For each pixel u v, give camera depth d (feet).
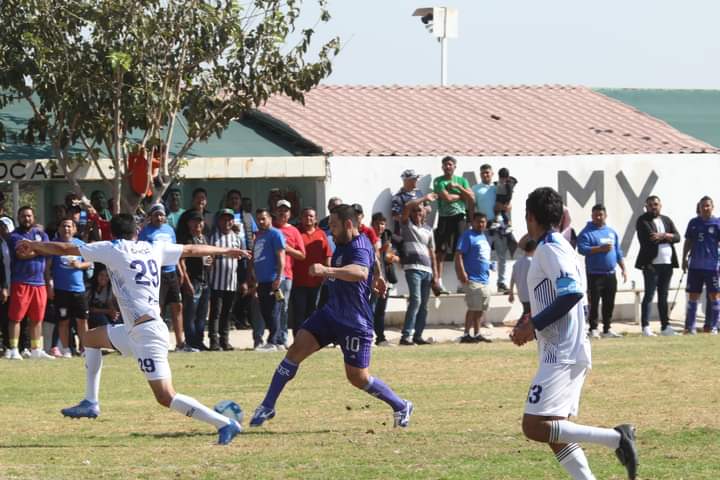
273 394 117.80
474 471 95.25
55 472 95.14
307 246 203.62
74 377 160.04
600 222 228.02
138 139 229.45
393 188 248.52
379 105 280.51
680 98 323.37
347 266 114.52
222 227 201.77
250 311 219.20
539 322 82.07
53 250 106.01
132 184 212.23
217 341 201.26
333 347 198.18
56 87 203.72
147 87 207.21
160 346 106.63
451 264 250.16
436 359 180.96
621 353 187.21
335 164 242.17
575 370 83.56
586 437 83.05
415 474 94.07
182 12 210.79
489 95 301.43
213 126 219.20
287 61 220.23
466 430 117.39
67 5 203.62
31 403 137.59
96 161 213.66
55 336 192.65
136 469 96.53
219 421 107.24
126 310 106.52
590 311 227.40
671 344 203.62
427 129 269.03
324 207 242.17
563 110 297.33
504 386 151.94
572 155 266.57
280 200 203.62
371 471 95.40
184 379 158.71
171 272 194.08
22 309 185.06
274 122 255.91
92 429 119.44
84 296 191.42
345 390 147.95
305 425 121.08
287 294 200.64
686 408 131.75
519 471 95.14
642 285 269.03
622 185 270.87
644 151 274.36
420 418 126.00
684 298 272.92
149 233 189.98
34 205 234.79
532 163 262.88
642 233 233.76
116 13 203.21
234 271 200.13
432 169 251.80
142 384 153.58
